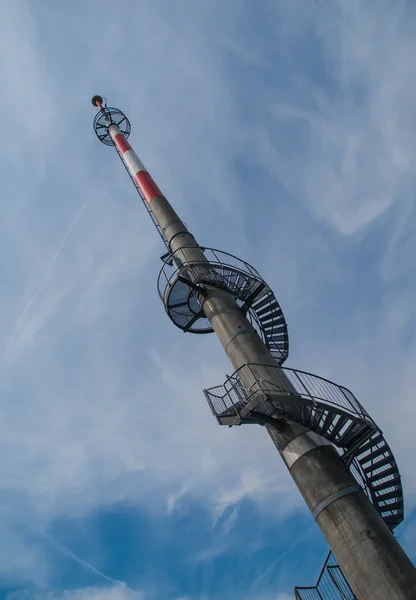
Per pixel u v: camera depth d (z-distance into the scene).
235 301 18.84
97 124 34.06
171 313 20.27
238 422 14.16
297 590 16.72
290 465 13.95
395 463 14.46
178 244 21.27
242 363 15.88
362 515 12.23
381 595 10.90
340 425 13.73
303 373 14.20
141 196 26.53
